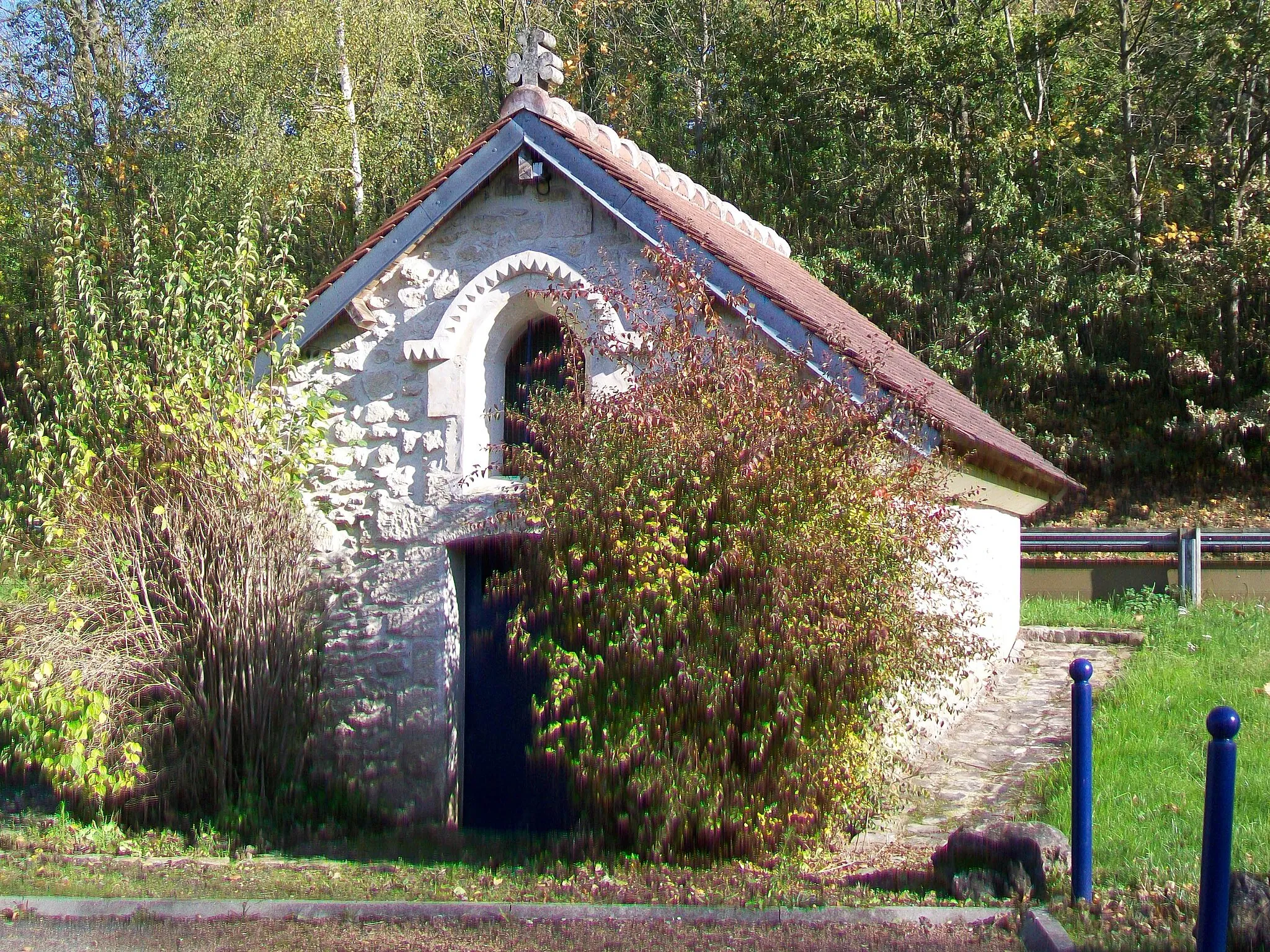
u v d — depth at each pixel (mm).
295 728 9148
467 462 9391
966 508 9797
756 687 6633
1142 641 13297
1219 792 4406
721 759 6742
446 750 9242
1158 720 9406
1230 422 20453
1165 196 22344
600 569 6879
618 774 6848
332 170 22578
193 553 8922
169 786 8828
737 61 24578
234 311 9836
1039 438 21750
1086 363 21578
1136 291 20562
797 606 6574
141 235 10344
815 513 6734
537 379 9594
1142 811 7219
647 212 8727
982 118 22406
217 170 21406
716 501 6738
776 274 11383
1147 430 22016
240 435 8984
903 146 22453
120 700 8586
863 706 6855
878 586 6742
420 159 24562
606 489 6906
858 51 23062
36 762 9516
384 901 6379
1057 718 10289
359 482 9742
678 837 6824
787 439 6781
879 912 5742
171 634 8922
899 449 7207
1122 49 22766
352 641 9602
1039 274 21312
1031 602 16078
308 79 23609
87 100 23312
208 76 21938
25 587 8922
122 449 8969
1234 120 22703
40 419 10125
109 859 7867
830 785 6781
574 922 5918
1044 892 5898
